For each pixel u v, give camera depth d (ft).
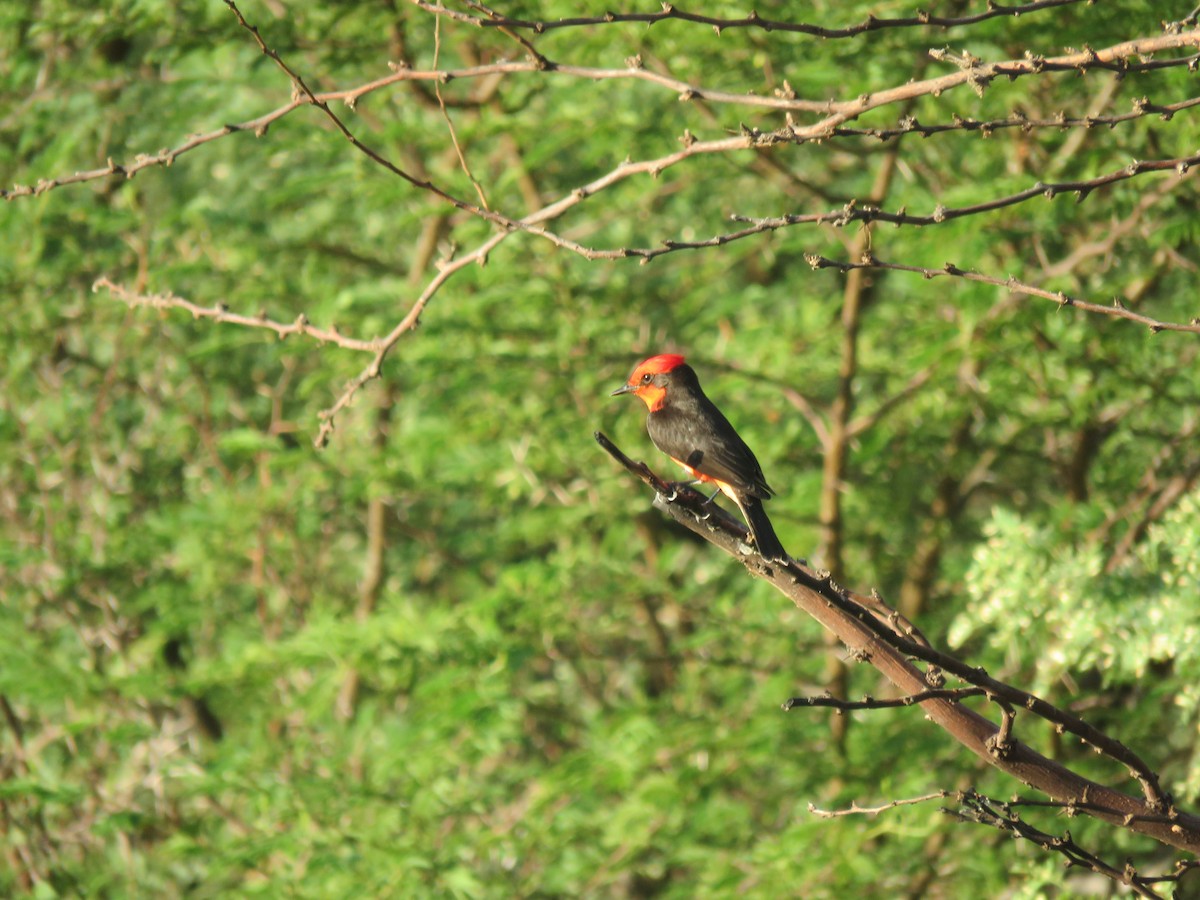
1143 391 45.42
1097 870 18.24
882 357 51.65
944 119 42.24
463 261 22.07
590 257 20.24
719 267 52.44
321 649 43.42
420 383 51.90
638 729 43.37
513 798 51.55
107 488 55.21
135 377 57.67
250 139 51.34
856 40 40.50
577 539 53.52
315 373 49.14
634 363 49.55
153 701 53.21
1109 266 44.70
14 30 48.85
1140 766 17.85
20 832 51.19
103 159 52.19
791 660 47.98
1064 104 43.60
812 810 18.65
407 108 52.95
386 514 59.62
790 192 49.44
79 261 52.75
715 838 44.83
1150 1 36.17
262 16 46.98
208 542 53.01
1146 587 29.07
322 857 41.50
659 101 47.91
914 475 50.70
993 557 30.37
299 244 52.54
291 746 51.08
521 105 47.44
